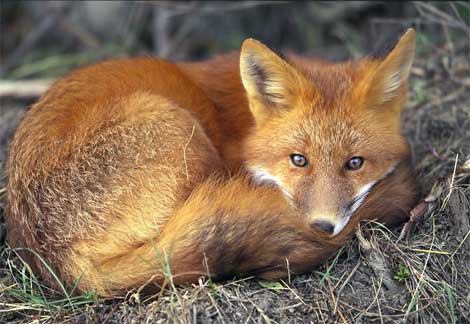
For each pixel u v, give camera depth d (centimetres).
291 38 1473
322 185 723
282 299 675
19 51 1434
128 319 667
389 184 754
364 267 709
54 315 693
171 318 652
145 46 1495
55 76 1341
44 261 705
